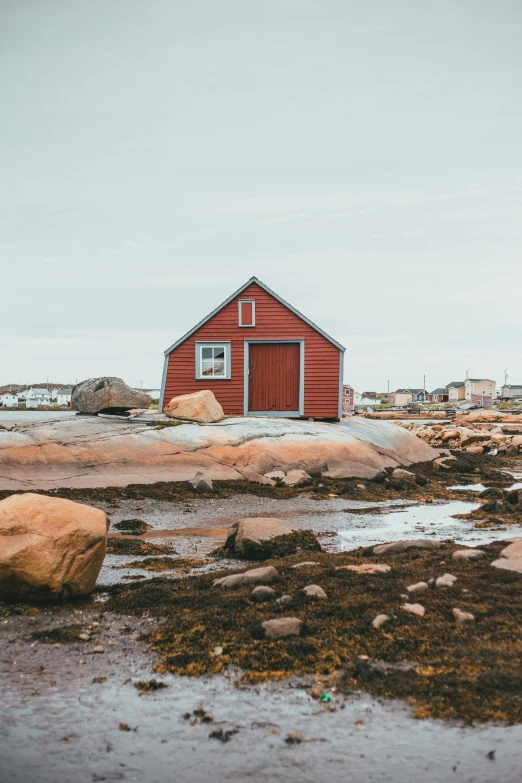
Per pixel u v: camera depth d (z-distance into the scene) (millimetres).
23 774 4348
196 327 27469
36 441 18375
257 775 4328
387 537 12281
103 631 6953
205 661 6012
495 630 6340
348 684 5527
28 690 5574
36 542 7902
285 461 20016
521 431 48594
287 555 10078
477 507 16312
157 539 12133
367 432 24734
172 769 4410
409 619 6656
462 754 4500
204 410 22516
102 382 23344
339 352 26797
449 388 189875
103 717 5102
